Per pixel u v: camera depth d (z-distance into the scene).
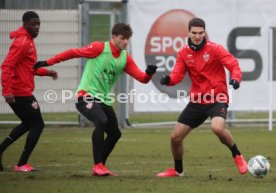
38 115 36.03
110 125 34.34
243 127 63.12
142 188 30.05
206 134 57.62
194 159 41.72
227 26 61.22
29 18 35.38
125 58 34.12
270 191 29.36
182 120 33.41
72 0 76.56
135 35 59.94
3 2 64.56
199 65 32.84
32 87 35.97
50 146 47.97
